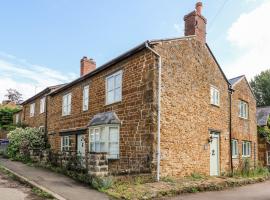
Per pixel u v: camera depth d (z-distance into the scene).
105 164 12.59
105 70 18.14
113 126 16.36
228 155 20.25
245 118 23.62
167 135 14.87
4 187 12.05
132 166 14.85
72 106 22.09
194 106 17.03
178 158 15.41
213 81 19.31
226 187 15.07
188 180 14.63
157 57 14.83
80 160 14.22
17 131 25.67
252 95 25.39
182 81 16.31
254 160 24.58
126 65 16.30
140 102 14.95
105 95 17.81
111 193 11.08
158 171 13.97
